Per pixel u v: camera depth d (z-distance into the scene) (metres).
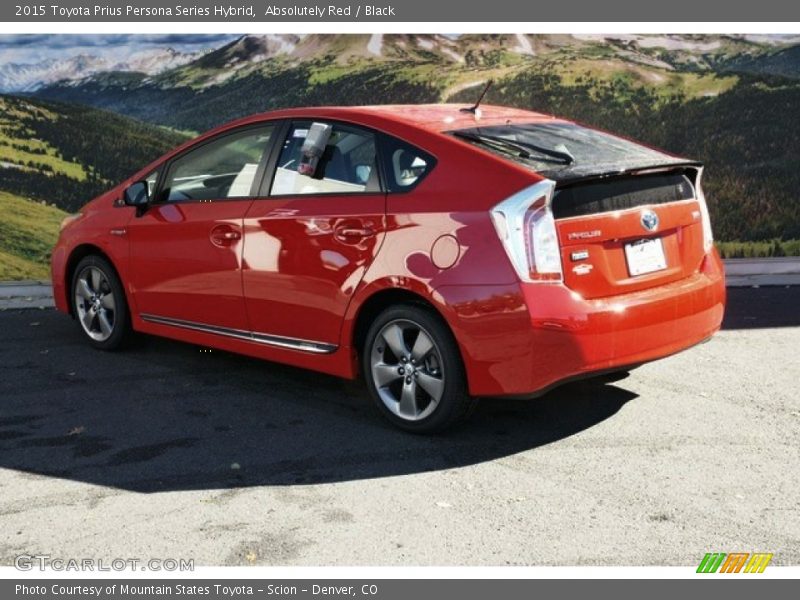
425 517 4.22
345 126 5.40
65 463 4.86
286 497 4.44
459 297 4.73
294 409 5.60
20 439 5.19
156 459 4.90
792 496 4.34
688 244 5.24
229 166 5.91
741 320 7.46
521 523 4.14
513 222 4.61
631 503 4.30
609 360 4.76
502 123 5.43
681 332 5.07
